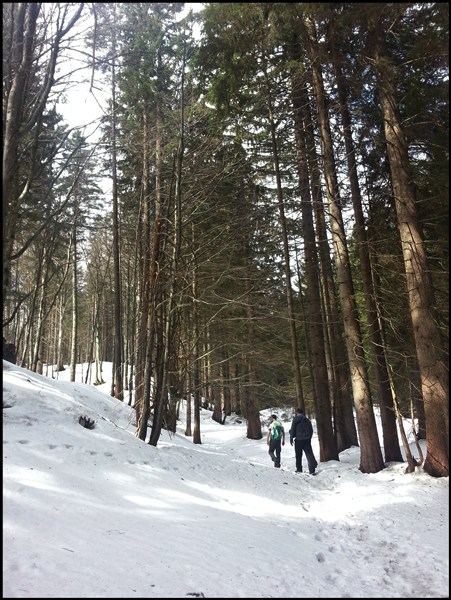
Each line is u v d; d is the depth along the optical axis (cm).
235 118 1170
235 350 1443
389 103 876
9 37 532
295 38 1094
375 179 1162
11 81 525
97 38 705
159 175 1116
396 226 1098
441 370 788
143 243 1298
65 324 3722
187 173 1122
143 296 1131
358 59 899
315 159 1186
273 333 1492
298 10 830
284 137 1325
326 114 1087
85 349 4747
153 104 1147
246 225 1261
